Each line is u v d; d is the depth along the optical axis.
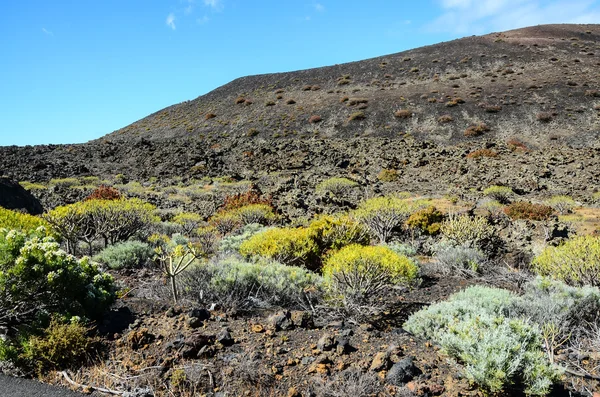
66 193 24.86
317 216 17.16
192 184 32.81
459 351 4.04
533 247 11.42
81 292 4.90
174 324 4.85
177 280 6.12
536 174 29.16
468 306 5.25
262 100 74.81
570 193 24.27
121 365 4.02
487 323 4.23
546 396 3.62
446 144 47.91
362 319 5.46
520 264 9.51
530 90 60.31
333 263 5.96
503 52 81.56
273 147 44.12
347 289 5.77
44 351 4.04
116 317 5.04
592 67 68.44
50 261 4.62
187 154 42.31
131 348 4.31
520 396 3.56
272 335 4.66
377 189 27.39
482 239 10.90
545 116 51.12
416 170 33.34
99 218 10.10
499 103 56.94
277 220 15.95
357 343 4.54
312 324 5.05
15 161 39.38
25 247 4.53
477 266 8.91
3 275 4.38
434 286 7.71
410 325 5.06
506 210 17.80
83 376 3.89
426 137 50.31
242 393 3.59
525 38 92.56
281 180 31.81
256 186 28.09
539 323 5.09
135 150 45.53
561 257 7.86
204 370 3.88
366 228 9.88
